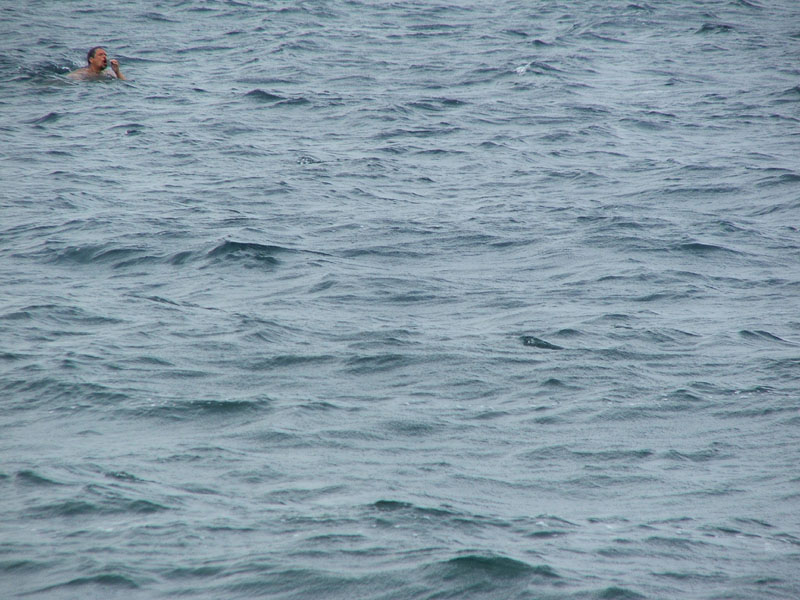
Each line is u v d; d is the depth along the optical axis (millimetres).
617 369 29891
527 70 95812
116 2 136125
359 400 27250
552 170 61906
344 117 76750
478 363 30203
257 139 69438
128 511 20109
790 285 40000
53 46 104875
